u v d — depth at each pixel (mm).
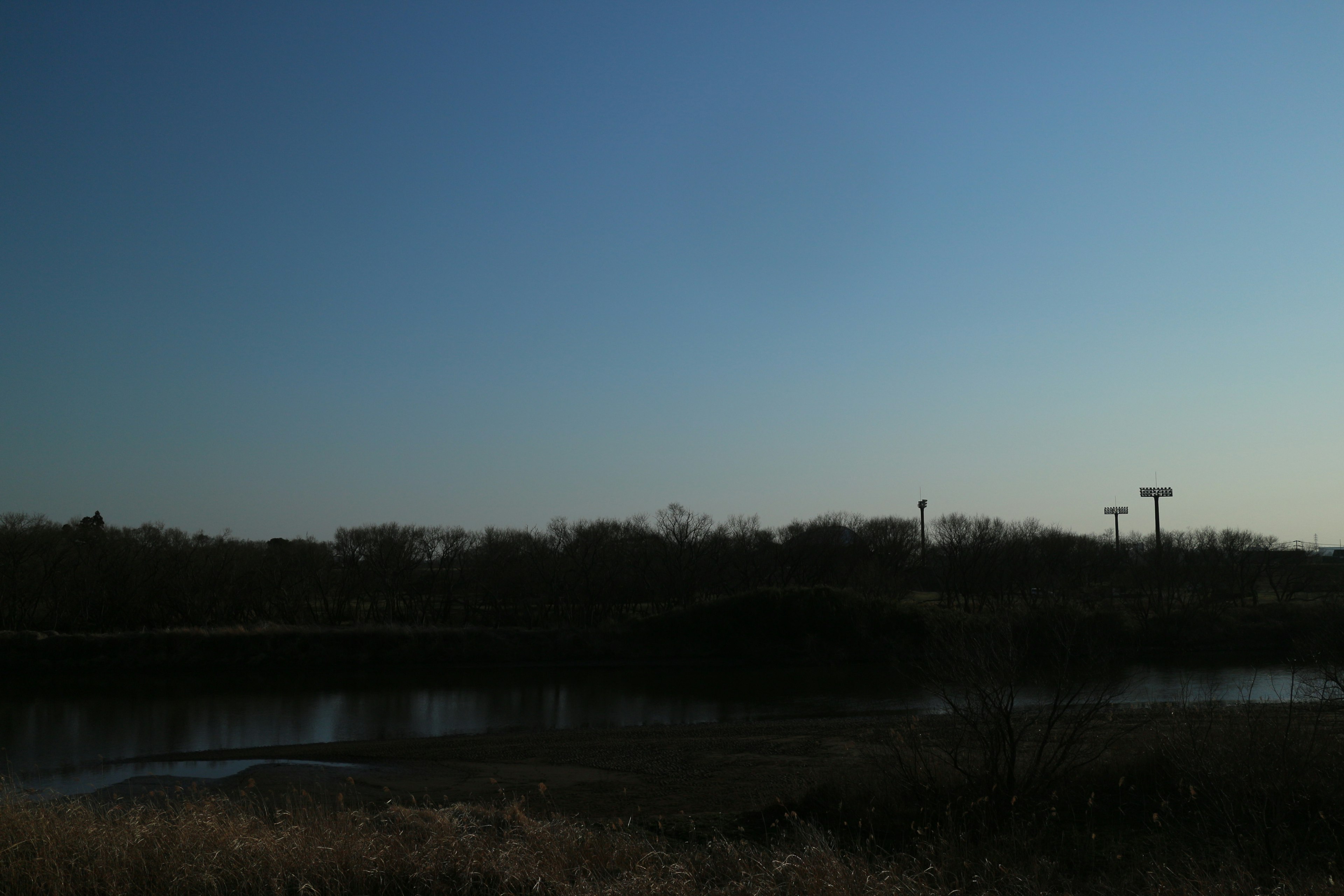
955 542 93500
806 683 53844
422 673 59375
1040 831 12516
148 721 41594
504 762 29828
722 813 17547
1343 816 12266
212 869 9555
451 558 85938
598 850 11102
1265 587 99875
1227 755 13453
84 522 103438
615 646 64625
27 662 57969
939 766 16359
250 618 79312
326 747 34344
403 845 10719
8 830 10125
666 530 87812
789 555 93875
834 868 9898
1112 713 20016
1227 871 10016
